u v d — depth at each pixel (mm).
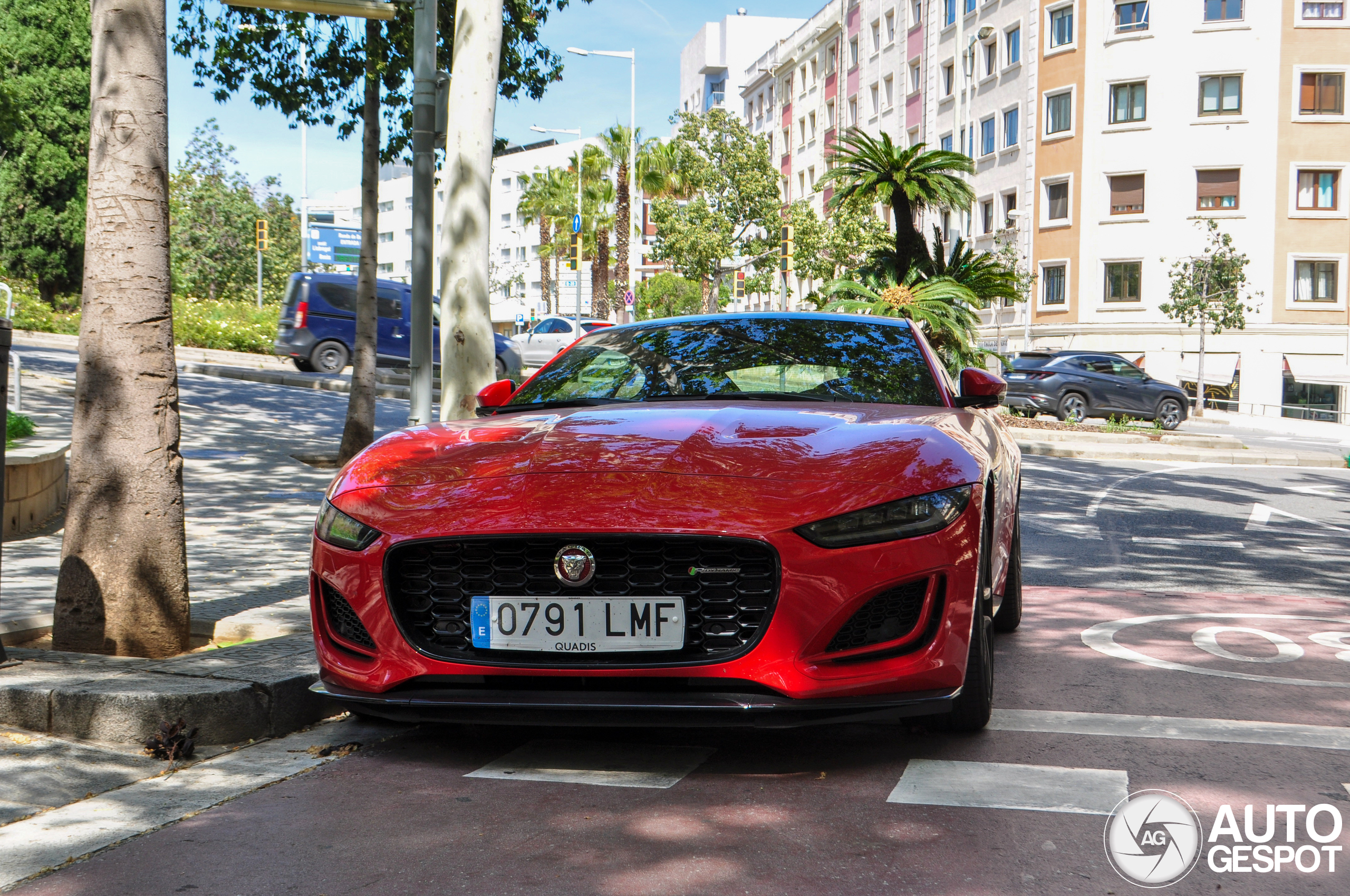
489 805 3227
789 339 5031
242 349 30234
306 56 12359
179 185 54438
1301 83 40688
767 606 3305
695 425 3924
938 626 3430
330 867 2811
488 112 8594
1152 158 41969
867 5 59156
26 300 30031
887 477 3494
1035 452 18625
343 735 4023
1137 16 42156
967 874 2707
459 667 3391
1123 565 8242
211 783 3488
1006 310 47062
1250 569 8125
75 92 37000
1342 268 40844
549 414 4344
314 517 8820
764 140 48281
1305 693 4559
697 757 3666
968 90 49906
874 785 3363
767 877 2697
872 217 46656
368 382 12203
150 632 4738
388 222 122438
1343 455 20312
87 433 4762
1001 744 3795
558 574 3348
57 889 2711
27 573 6379
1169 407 27172
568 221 56500
